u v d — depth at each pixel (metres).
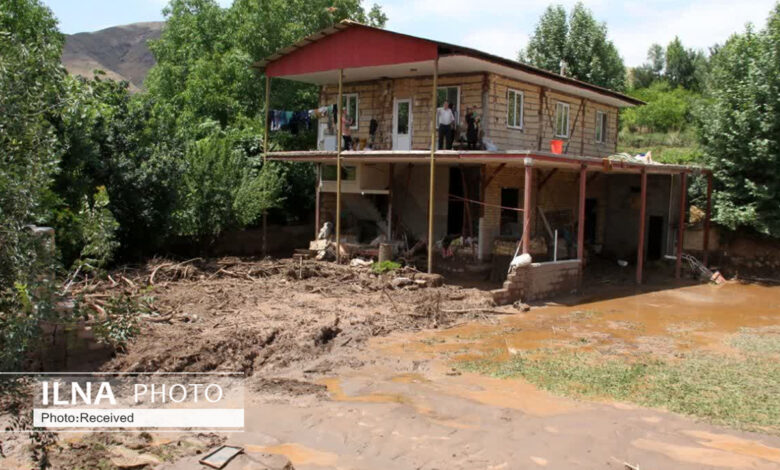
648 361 12.38
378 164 24.84
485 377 11.20
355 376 11.18
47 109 5.42
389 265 20.69
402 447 8.10
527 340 14.04
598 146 29.70
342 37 21.70
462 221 24.27
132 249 21.50
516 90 23.75
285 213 29.50
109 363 10.80
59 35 25.45
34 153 5.19
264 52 29.77
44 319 5.10
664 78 61.16
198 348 11.55
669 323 16.39
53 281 5.16
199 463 7.15
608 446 8.16
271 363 11.74
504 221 24.22
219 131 27.45
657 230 27.89
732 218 25.31
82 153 19.06
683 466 7.62
